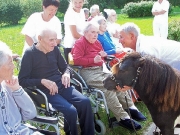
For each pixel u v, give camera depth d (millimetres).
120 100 2871
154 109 2039
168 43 2477
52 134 1962
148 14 12852
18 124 1886
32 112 1979
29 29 2965
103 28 3098
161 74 1940
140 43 2438
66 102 2328
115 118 2889
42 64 2404
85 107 2367
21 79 2324
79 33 3266
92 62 2742
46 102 2195
